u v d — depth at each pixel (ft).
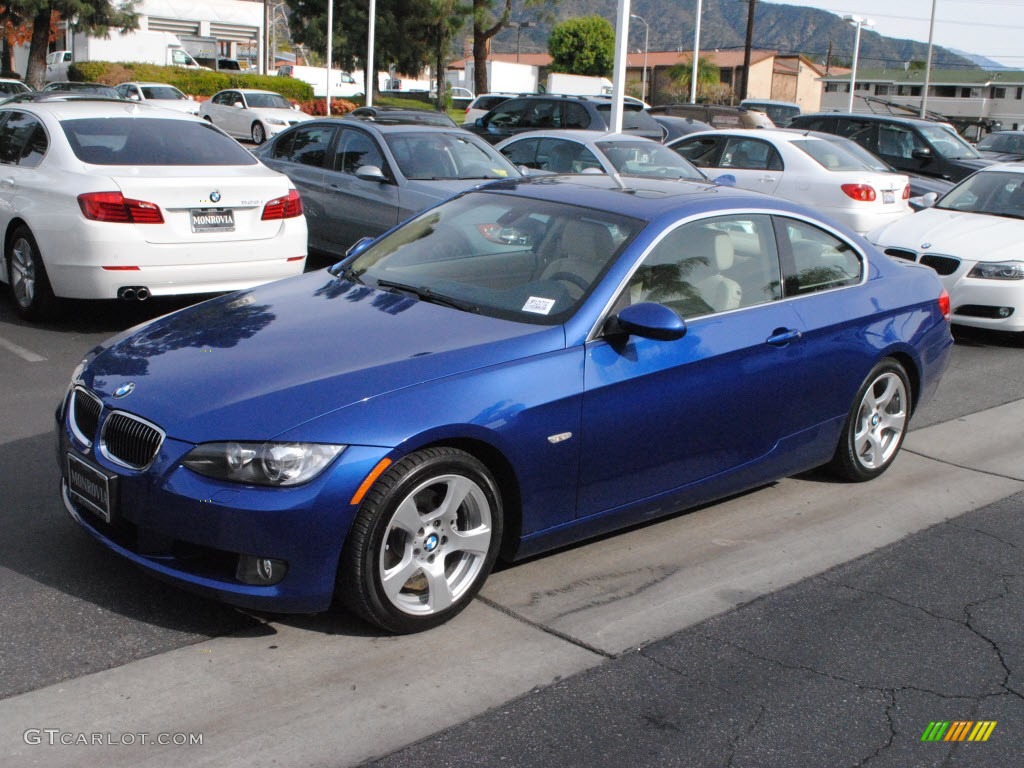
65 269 23.75
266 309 14.49
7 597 12.55
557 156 40.81
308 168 34.83
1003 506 17.66
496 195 16.74
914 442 20.99
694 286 14.80
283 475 11.07
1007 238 30.07
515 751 10.16
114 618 12.22
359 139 33.45
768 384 15.34
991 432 21.86
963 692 11.73
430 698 10.98
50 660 11.27
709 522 16.31
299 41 176.35
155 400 11.93
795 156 41.96
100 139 24.95
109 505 11.83
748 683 11.65
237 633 12.07
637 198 15.66
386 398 11.68
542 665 11.76
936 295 18.65
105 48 149.38
